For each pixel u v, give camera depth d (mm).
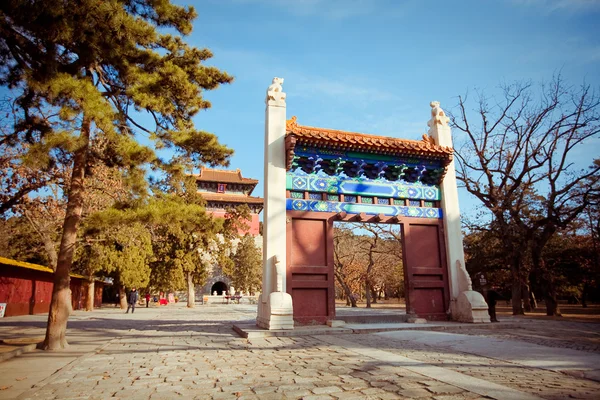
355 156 15945
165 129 12859
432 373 6773
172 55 13086
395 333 12461
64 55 10922
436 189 17062
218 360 8562
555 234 31625
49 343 10719
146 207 11094
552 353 8562
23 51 9688
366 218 15477
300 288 14312
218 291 65750
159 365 8180
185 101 12492
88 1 8805
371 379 6406
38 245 31281
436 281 16016
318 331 12656
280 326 12812
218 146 12672
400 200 16594
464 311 15219
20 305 26422
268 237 14117
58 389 6305
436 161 16906
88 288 35750
